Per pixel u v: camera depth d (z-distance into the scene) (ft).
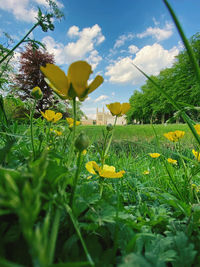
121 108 2.86
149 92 104.78
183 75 75.05
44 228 0.88
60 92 1.76
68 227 1.57
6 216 1.30
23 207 0.82
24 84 43.57
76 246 1.36
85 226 1.56
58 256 1.34
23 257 1.16
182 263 1.48
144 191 3.78
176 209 2.89
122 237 1.74
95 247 1.45
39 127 4.36
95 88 1.60
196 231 2.05
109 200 1.70
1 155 2.03
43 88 45.55
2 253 1.09
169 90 82.79
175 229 2.05
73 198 1.59
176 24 1.53
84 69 1.43
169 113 94.22
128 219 1.93
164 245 1.68
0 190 0.81
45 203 1.37
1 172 1.32
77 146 1.56
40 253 0.75
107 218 1.56
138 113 118.52
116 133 18.25
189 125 2.42
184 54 74.28
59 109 5.44
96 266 1.26
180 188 3.57
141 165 6.65
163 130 22.18
